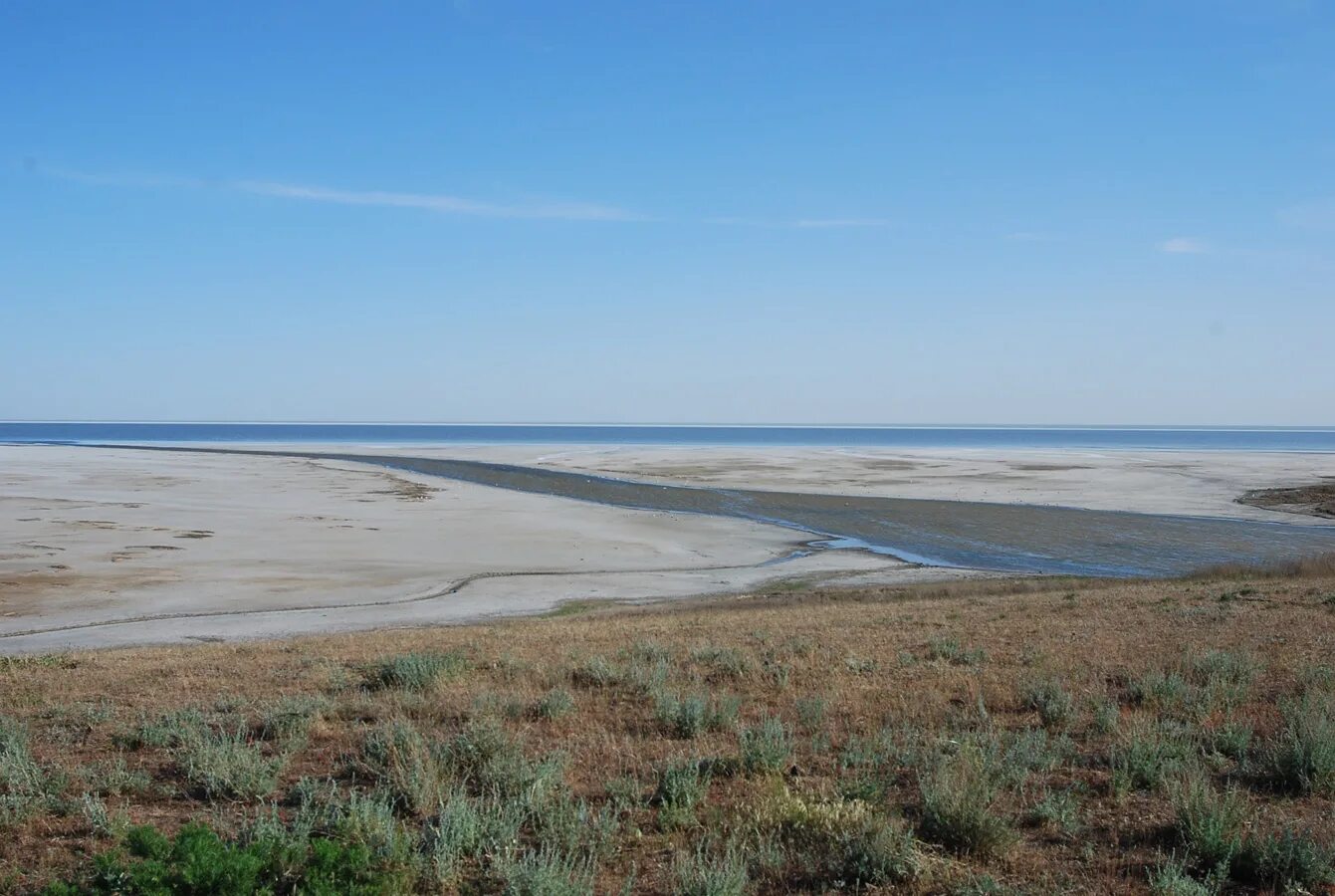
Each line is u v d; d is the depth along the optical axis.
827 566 42.22
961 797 7.32
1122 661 14.60
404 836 6.91
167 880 5.99
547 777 8.33
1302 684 12.48
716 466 113.38
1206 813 7.26
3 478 84.50
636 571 40.41
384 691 13.31
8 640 26.38
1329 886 6.45
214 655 18.52
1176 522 59.16
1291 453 159.75
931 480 91.50
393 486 81.31
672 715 10.95
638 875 6.68
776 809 7.61
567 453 149.00
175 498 68.00
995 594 30.53
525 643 18.66
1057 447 198.50
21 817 7.67
